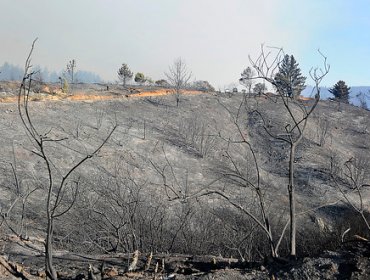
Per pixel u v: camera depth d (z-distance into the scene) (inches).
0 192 617.9
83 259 258.5
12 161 820.6
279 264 211.6
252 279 192.4
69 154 935.0
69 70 1966.0
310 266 192.4
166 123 1418.6
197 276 200.7
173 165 1064.2
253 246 372.8
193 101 1707.7
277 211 585.9
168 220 424.8
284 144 1354.6
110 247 352.8
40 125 1122.7
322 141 1492.4
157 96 1736.0
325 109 1990.7
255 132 1438.2
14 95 1366.9
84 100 1492.4
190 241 357.7
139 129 1311.5
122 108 1504.7
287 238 428.1
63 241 348.8
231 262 238.1
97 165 880.3
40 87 1492.4
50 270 175.3
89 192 461.7
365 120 1951.3
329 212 876.0
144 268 229.0
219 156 1187.9
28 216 527.2
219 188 710.5
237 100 1798.7
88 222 370.3
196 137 1270.9
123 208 357.1
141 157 1060.5
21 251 270.1
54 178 764.0
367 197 1017.5
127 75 2123.5
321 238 437.4
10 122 1088.2
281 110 1595.7
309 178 1114.7
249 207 485.1
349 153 1528.1
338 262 193.6
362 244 211.2
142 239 337.1
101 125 1256.8
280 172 1168.8
